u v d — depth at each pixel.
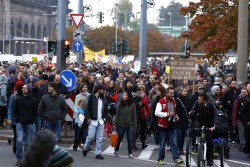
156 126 25.72
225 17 44.44
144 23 53.88
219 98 27.53
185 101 27.05
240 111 25.56
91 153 24.56
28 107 20.48
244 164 22.80
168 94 21.55
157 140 26.28
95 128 22.73
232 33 43.94
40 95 23.45
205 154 19.16
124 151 25.72
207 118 19.75
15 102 20.47
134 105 23.59
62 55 39.28
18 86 20.66
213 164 22.12
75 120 24.44
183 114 23.84
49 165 7.26
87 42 78.38
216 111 19.73
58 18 39.81
